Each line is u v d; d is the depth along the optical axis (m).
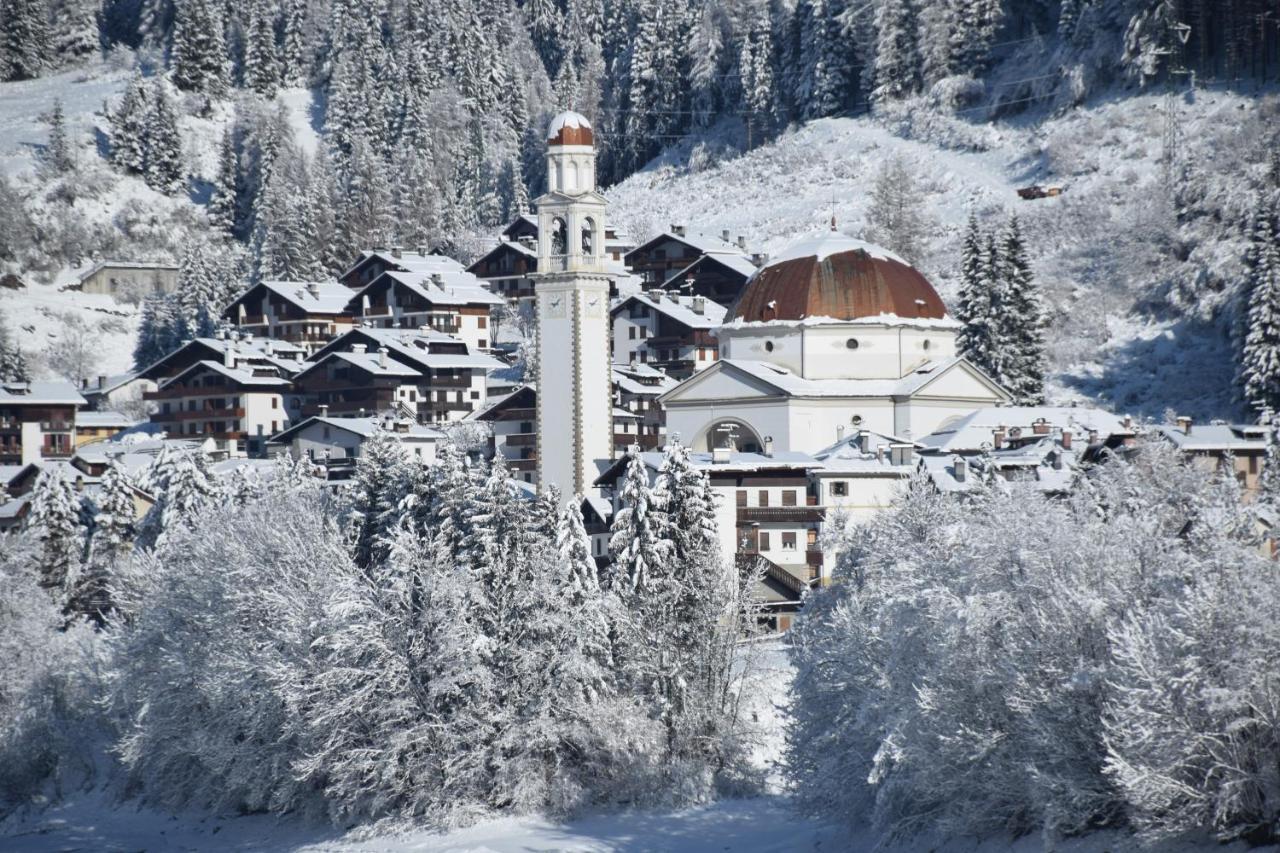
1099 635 100.69
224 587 156.38
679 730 149.12
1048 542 106.06
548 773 145.62
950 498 131.38
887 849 115.38
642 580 154.75
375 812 145.12
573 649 146.12
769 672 157.38
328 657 144.00
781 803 144.00
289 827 152.88
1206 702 91.69
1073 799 98.19
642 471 157.00
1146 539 105.19
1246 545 103.88
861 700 117.69
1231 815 93.56
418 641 144.62
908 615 110.25
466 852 134.25
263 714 148.50
